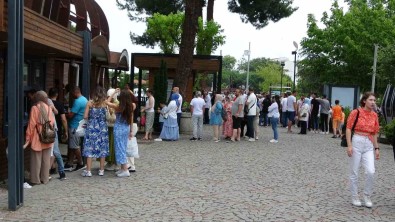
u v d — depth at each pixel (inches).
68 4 476.4
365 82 1424.7
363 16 1421.0
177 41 1387.8
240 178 410.3
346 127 333.4
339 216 296.0
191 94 1035.9
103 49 629.0
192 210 299.0
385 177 443.5
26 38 327.6
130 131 414.9
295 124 1124.5
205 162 493.4
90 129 406.3
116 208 300.2
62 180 387.9
